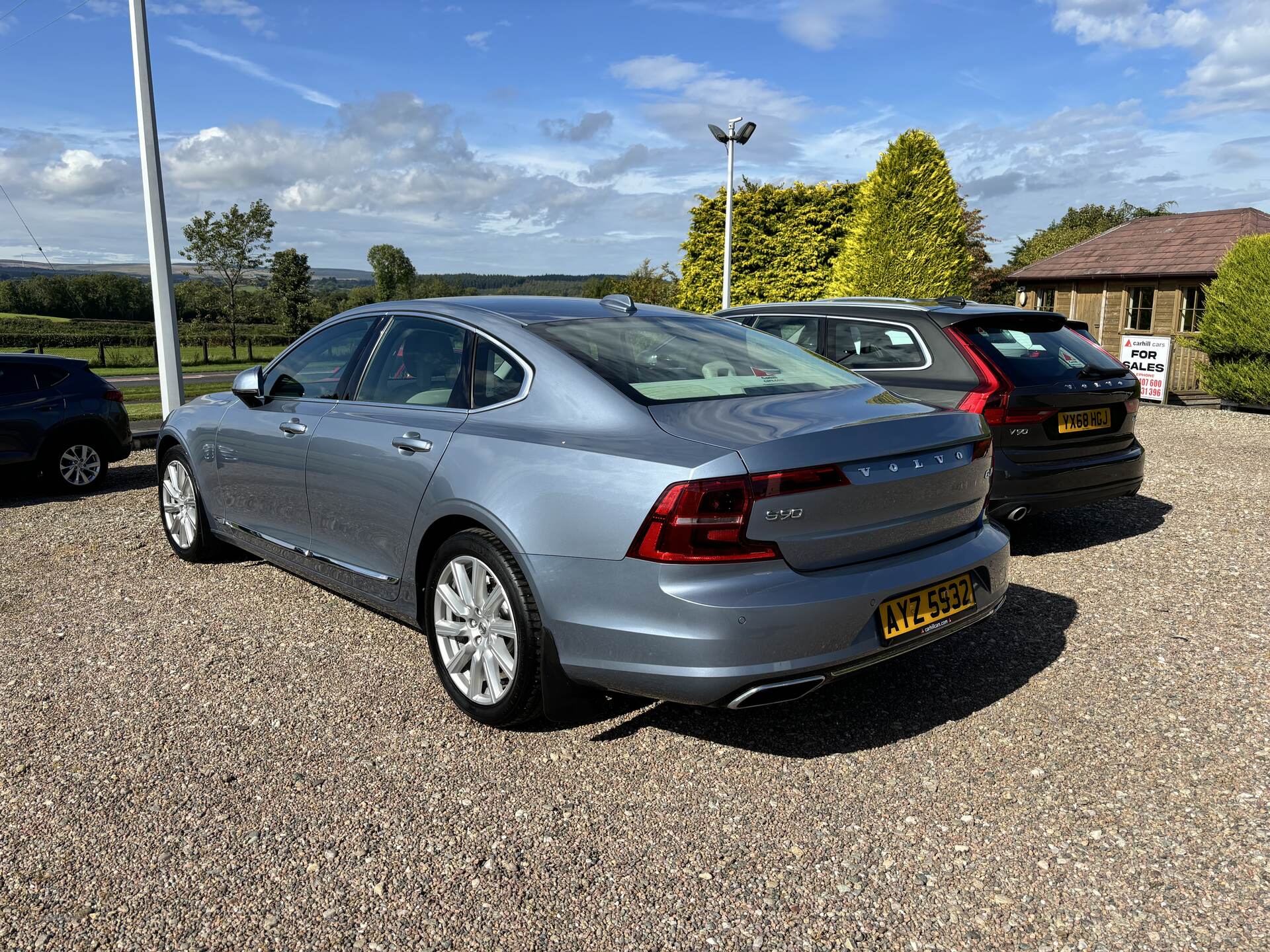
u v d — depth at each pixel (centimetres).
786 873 250
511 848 262
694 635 269
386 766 310
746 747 321
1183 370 1686
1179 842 259
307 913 235
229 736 332
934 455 313
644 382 324
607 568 283
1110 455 546
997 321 554
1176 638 413
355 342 430
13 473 784
